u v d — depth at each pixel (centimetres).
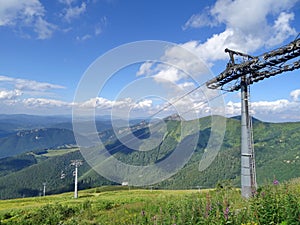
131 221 1758
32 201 6166
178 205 1597
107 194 5872
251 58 1923
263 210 948
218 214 998
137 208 2247
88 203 3216
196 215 1165
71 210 2869
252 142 1850
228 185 2395
